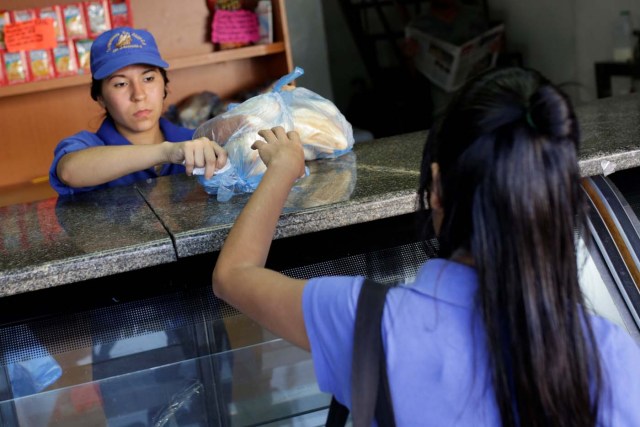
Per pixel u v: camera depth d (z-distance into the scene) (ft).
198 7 11.73
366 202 4.31
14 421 4.05
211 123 5.20
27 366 4.06
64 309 4.12
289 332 2.90
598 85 14.39
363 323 2.69
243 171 4.91
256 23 11.65
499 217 2.51
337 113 5.70
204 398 4.22
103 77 6.93
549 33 16.26
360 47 19.08
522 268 2.49
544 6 16.20
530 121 2.50
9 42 10.46
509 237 2.50
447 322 2.66
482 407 2.63
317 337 2.82
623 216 4.35
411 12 20.20
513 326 2.54
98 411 4.13
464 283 2.70
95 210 5.08
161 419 4.18
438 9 18.04
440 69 17.40
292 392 4.23
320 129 5.50
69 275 3.92
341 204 4.27
